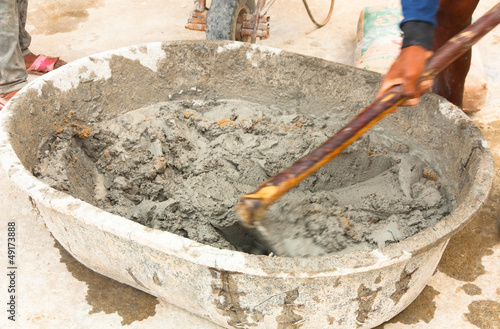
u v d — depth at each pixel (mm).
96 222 1482
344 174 2127
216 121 2389
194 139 2295
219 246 1882
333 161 2082
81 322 1788
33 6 4082
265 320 1566
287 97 2488
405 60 1319
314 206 1947
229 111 2467
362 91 2295
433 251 1515
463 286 1893
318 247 1809
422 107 2117
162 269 1573
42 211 1774
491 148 2592
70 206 1531
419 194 2041
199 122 2348
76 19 3930
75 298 1873
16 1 2725
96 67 2328
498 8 1276
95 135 2275
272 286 1419
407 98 1260
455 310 1806
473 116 2844
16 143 1900
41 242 2088
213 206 1917
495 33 3590
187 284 1563
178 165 2152
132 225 1462
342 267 1301
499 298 1845
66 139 2211
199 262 1354
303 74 2393
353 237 1835
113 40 3643
